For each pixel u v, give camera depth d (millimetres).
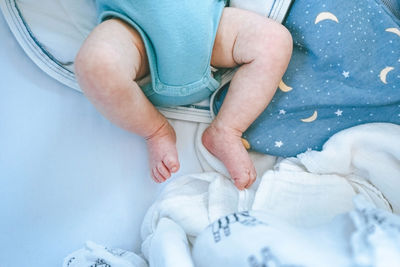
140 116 738
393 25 809
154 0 714
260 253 433
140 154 874
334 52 803
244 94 786
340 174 823
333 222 479
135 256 729
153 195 854
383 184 787
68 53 890
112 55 664
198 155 899
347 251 403
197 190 835
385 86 800
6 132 839
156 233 688
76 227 804
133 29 755
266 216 534
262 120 861
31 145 838
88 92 683
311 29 813
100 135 871
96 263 678
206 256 498
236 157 810
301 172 809
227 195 804
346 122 834
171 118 919
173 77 786
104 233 811
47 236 789
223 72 898
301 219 748
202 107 919
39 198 808
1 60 881
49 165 833
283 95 846
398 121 809
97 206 823
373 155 805
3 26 895
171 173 854
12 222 785
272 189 779
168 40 732
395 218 444
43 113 866
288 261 410
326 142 830
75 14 899
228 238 484
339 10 800
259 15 812
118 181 846
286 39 772
